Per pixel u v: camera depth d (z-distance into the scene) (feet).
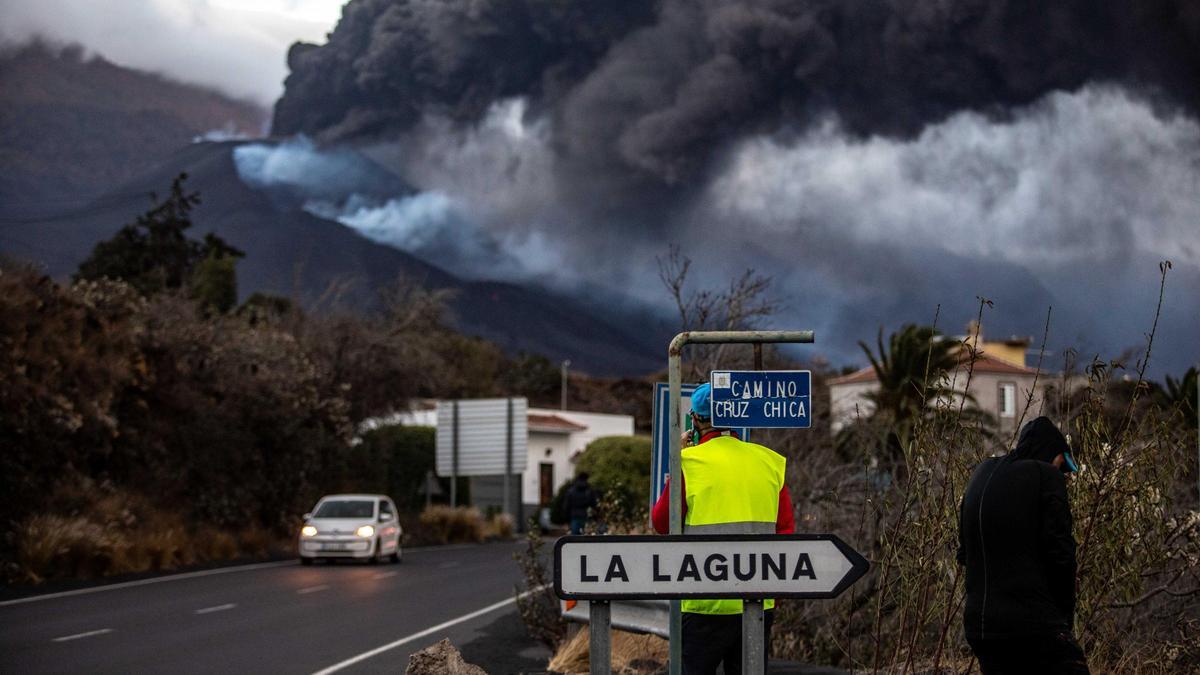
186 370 109.91
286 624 56.44
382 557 110.22
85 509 88.58
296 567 97.50
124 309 99.86
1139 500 26.76
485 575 89.97
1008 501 19.60
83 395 90.89
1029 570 19.40
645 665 38.37
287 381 122.42
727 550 16.88
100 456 97.25
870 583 39.17
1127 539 26.99
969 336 25.77
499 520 169.07
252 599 68.85
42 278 90.79
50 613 60.03
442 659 25.79
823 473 49.16
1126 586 27.12
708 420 22.76
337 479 135.64
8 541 79.30
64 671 41.34
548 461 232.94
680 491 18.56
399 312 149.59
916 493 25.99
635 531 47.65
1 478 82.53
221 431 110.73
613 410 342.64
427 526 151.43
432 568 98.07
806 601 43.80
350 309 145.28
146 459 102.78
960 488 25.71
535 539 50.01
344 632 53.42
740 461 21.94
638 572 16.83
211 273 189.88
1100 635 28.58
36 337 86.74
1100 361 26.78
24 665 42.55
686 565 16.87
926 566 24.89
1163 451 26.81
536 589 49.21
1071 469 20.53
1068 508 19.44
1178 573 29.96
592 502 85.87
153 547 91.09
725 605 21.95
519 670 42.63
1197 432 27.91
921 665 27.32
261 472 119.75
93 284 99.71
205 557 101.40
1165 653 29.53
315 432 128.67
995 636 19.51
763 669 16.94
